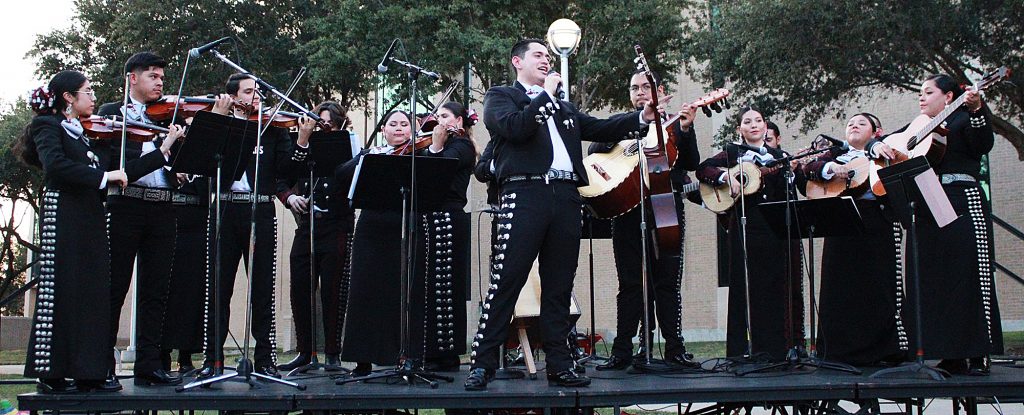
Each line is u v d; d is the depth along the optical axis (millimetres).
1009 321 16047
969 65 13922
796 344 6352
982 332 5227
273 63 16422
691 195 6820
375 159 4988
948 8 12727
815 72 14688
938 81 5500
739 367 5680
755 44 13930
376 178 5082
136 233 5258
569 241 4832
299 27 16719
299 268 6918
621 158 5527
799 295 6375
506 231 4777
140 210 5258
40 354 4730
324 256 6898
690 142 5949
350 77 15234
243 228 6004
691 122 5707
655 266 5805
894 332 6062
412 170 5039
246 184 6027
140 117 5527
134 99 5570
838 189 6176
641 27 14648
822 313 6285
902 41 13133
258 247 5930
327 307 6887
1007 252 16141
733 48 14594
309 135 6086
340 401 4613
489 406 4582
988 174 16438
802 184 6438
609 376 5367
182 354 6316
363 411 4961
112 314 5184
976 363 5340
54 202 4859
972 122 5191
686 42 15406
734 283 6484
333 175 6312
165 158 5062
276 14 16562
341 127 7098
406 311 5449
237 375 5000
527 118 4594
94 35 17188
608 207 5441
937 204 5016
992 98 14391
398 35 13898
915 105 16734
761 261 6355
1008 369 5691
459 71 14516
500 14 14125
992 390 4898
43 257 4828
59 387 4840
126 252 5211
